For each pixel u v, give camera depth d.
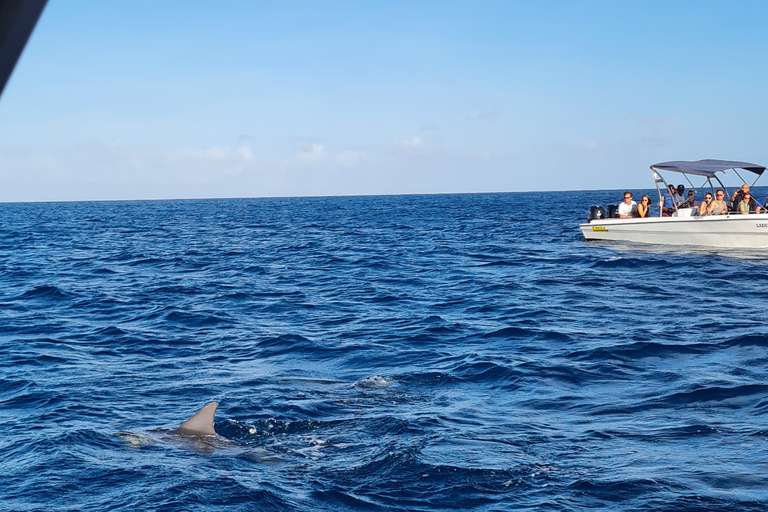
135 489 5.54
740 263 21.16
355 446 6.55
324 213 86.38
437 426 7.10
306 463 6.14
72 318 14.95
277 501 5.30
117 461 6.19
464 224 51.72
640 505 5.08
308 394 8.49
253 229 52.38
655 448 6.29
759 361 9.62
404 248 31.84
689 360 9.85
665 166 24.44
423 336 12.27
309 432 7.02
